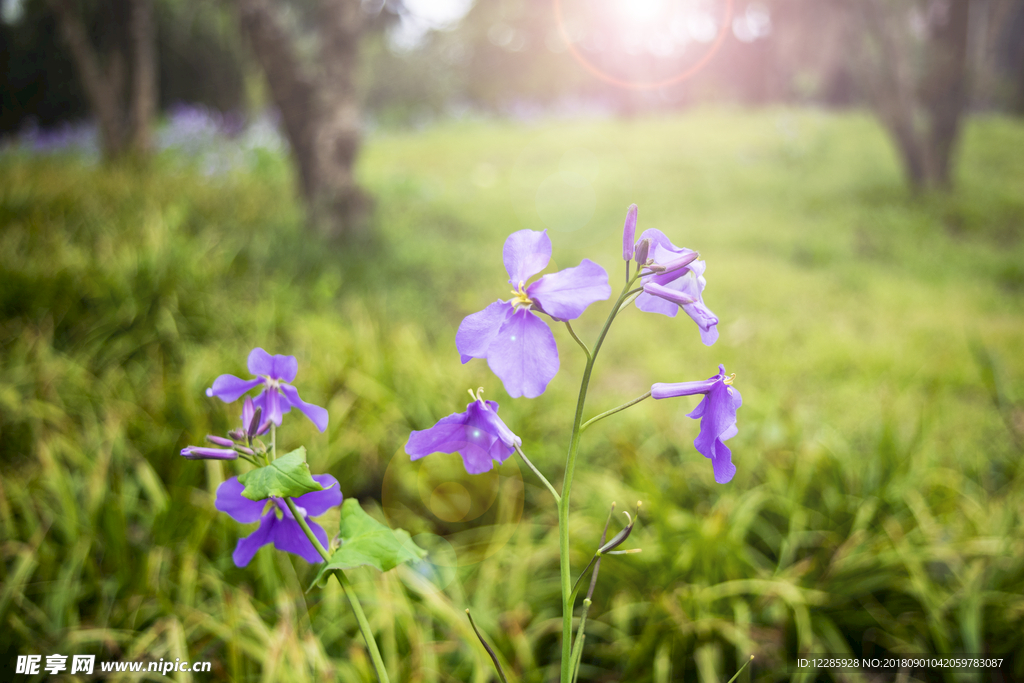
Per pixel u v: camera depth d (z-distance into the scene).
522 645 2.23
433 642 2.26
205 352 3.78
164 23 18.16
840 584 2.51
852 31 11.07
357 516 1.28
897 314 6.01
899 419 3.83
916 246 8.28
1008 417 3.89
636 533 2.65
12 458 3.09
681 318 5.71
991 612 2.41
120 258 4.59
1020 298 6.65
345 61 7.47
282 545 1.25
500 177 11.86
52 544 2.52
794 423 3.34
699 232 8.52
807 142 14.03
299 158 7.46
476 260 6.86
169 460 2.94
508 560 2.62
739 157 13.18
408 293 5.70
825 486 2.95
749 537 2.88
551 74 28.55
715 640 2.31
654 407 3.81
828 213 9.62
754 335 5.38
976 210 9.75
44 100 18.86
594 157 13.32
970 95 10.94
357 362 3.76
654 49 26.30
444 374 3.71
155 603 2.28
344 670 2.07
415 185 9.80
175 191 7.36
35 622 2.25
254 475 1.11
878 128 16.22
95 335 3.97
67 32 10.45
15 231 5.09
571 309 1.01
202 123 11.44
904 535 2.63
